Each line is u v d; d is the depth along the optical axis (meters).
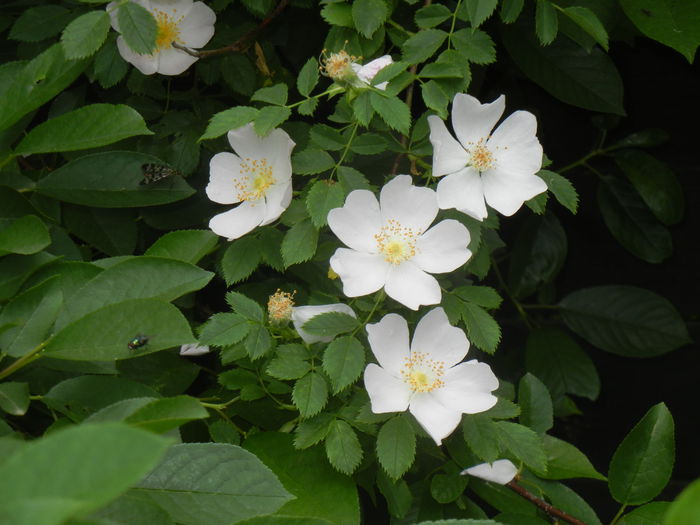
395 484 0.54
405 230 0.53
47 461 0.31
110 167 0.55
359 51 0.55
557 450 0.55
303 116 0.63
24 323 0.46
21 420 0.57
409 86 0.57
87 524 0.34
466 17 0.55
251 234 0.55
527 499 0.54
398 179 0.52
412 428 0.51
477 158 0.53
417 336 0.52
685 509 0.30
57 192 0.55
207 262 0.59
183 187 0.55
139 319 0.45
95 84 0.61
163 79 0.60
